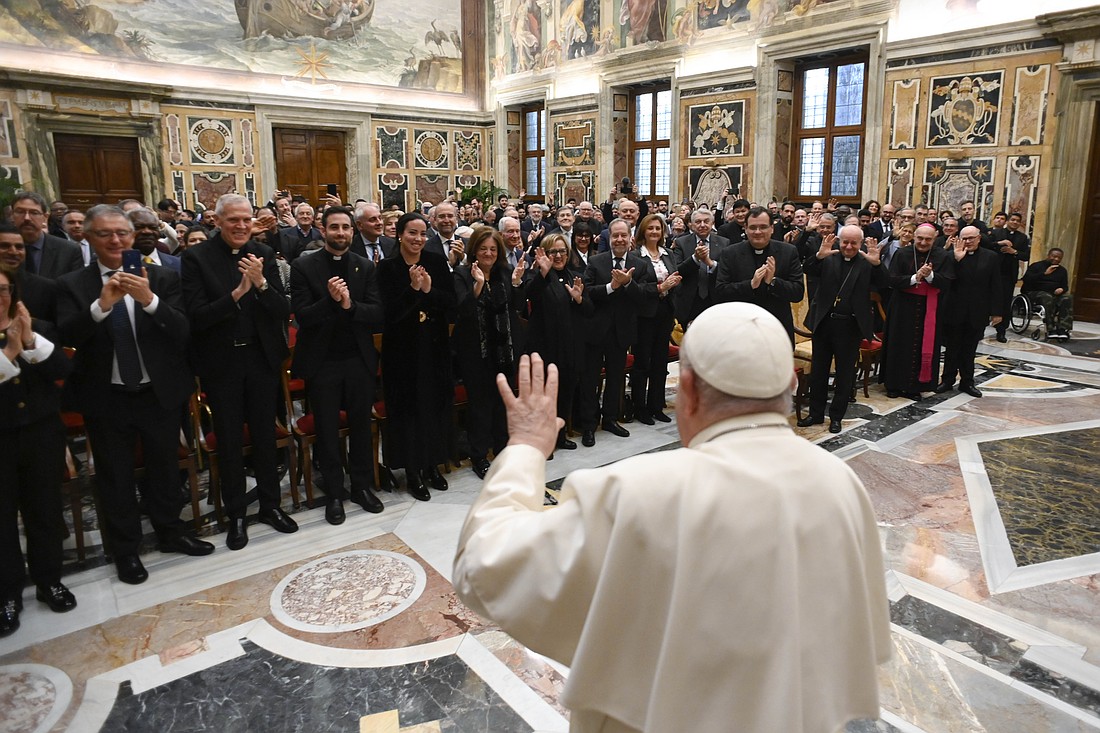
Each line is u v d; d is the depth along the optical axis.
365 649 3.11
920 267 6.66
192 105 15.20
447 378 4.65
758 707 1.07
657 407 6.22
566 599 1.17
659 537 1.12
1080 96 9.30
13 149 13.23
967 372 6.98
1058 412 6.35
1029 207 9.88
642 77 14.69
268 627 3.26
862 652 1.19
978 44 9.96
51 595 3.41
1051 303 9.19
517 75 18.06
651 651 1.14
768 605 1.09
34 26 13.53
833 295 5.79
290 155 17.03
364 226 6.17
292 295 4.20
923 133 10.73
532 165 18.83
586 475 1.23
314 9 16.64
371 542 4.06
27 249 4.77
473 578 1.24
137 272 3.29
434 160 18.70
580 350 5.43
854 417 6.31
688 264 6.03
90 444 3.61
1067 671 2.93
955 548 3.97
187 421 4.57
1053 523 4.25
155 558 3.89
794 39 11.90
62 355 3.31
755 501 1.13
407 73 18.12
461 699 2.80
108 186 14.53
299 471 5.13
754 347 1.21
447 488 4.80
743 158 13.02
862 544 1.24
